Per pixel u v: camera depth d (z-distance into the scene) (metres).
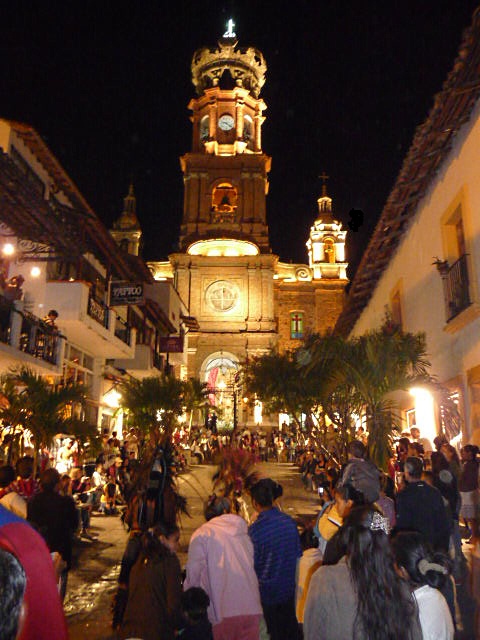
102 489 15.41
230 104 52.56
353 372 10.52
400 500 5.95
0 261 15.01
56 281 17.92
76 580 8.61
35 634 1.89
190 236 49.03
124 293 22.86
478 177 10.31
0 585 1.76
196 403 29.14
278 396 13.07
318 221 51.94
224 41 53.44
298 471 26.58
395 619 2.71
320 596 2.88
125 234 53.12
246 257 48.09
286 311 49.72
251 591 4.29
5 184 11.60
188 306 47.19
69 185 18.23
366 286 20.59
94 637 6.12
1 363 14.32
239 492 6.01
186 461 26.34
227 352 46.38
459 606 6.38
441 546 5.56
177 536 4.33
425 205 13.74
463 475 9.52
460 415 11.27
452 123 11.01
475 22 8.12
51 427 11.95
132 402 24.55
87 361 22.56
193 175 50.25
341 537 3.03
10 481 6.39
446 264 11.75
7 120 15.36
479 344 10.55
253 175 50.25
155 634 3.90
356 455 6.99
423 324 13.91
